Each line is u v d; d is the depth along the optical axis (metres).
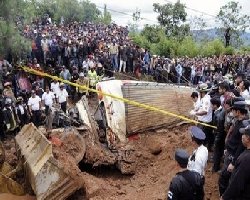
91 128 13.66
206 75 29.50
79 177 9.05
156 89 14.84
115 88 13.96
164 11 51.50
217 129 10.03
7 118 15.73
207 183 9.94
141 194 11.00
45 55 22.38
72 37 27.22
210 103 11.02
